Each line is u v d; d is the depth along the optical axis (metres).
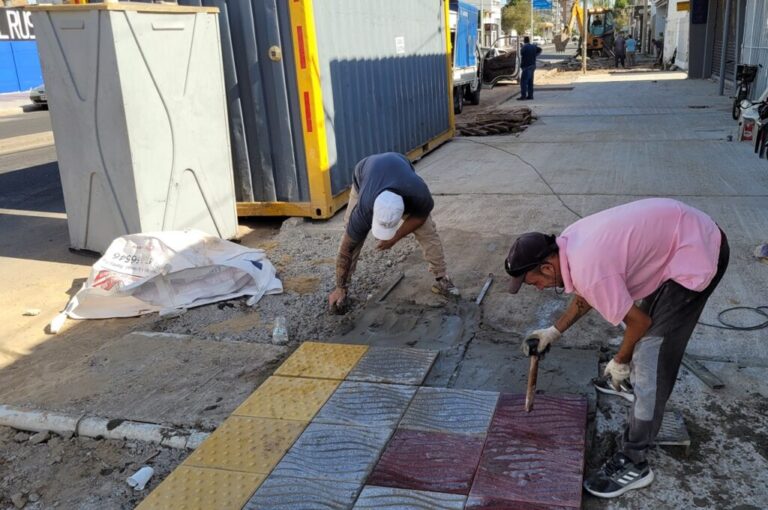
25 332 4.96
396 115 9.52
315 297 5.16
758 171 8.12
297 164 7.12
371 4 8.40
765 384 3.57
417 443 3.21
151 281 5.20
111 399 3.85
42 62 5.79
